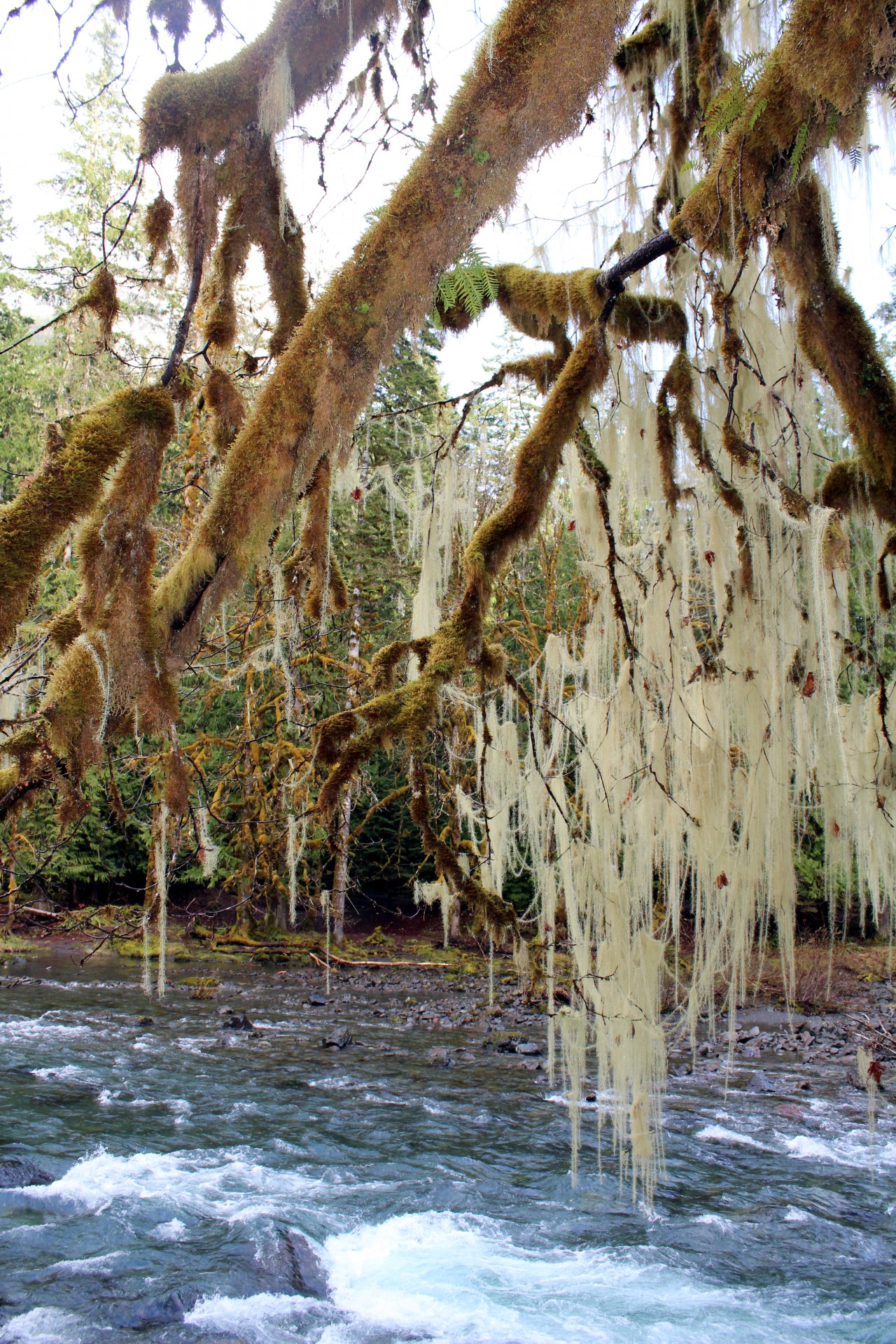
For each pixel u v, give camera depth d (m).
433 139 2.60
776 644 3.32
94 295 2.93
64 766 2.50
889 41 2.16
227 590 2.74
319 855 13.48
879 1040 4.05
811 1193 5.88
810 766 3.78
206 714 12.03
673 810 3.61
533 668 4.35
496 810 4.19
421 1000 13.27
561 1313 4.29
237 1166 5.97
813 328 2.97
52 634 2.78
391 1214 5.35
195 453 5.71
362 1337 4.00
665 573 3.65
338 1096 7.78
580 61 2.49
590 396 3.06
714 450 3.46
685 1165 6.35
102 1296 4.19
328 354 2.66
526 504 2.93
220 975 14.59
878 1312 4.36
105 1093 7.39
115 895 18.14
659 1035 3.32
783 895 3.41
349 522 10.24
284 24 2.94
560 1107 7.61
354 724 2.63
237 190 3.10
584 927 3.46
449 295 2.91
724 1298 4.46
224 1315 4.09
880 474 3.01
